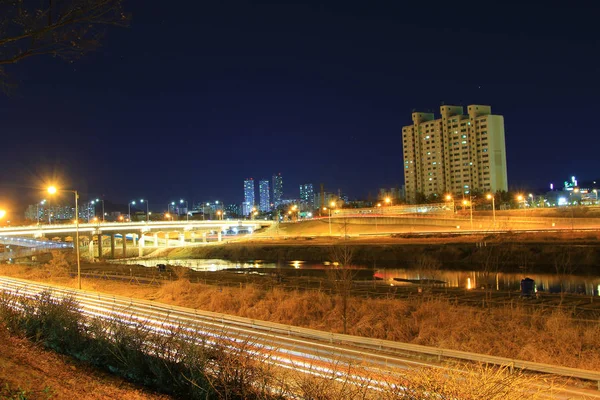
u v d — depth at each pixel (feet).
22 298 59.77
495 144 580.30
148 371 37.22
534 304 110.63
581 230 266.57
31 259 323.78
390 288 144.77
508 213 406.62
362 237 353.51
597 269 207.31
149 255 450.71
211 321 86.84
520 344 75.25
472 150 596.70
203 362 33.14
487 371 25.66
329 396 29.30
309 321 99.71
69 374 36.06
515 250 237.86
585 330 79.10
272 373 33.06
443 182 627.87
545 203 614.75
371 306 103.55
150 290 146.10
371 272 230.48
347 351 60.39
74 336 44.98
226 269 277.85
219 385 31.37
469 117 604.49
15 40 33.83
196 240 598.75
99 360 41.22
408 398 25.17
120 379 37.17
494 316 92.22
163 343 37.70
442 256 258.98
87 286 154.10
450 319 90.74
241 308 111.14
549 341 75.41
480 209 487.61
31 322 48.96
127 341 40.40
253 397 31.45
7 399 27.76
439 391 24.36
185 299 127.13
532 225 328.90
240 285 146.20
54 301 56.24
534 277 197.77
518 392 24.62
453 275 213.25
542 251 231.09
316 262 303.48
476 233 295.07
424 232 331.57
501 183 579.48
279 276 171.94
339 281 125.90
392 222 415.03
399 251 277.44
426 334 84.43
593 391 48.01
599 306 109.09
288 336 77.20
